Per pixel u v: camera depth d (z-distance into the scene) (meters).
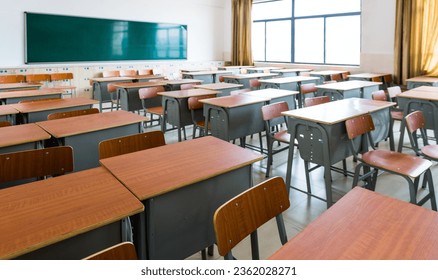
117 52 8.23
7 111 3.31
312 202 2.92
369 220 1.21
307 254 1.04
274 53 9.26
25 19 6.91
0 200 1.38
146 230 1.52
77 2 7.50
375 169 2.71
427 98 3.57
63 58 7.48
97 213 1.28
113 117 3.05
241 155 1.91
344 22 7.59
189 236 1.69
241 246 2.30
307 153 2.79
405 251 1.04
